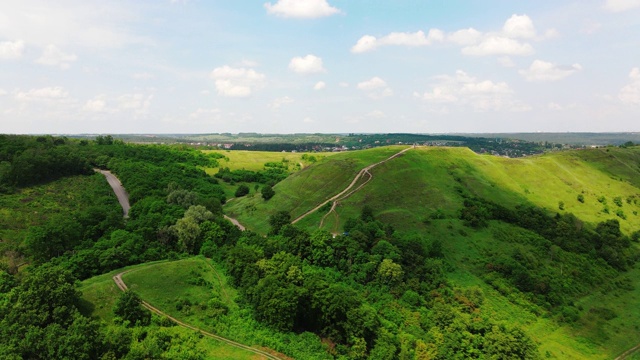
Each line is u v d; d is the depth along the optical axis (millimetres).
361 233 119375
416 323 93875
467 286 112625
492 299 110438
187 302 85312
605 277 135625
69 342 60562
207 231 120000
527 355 85312
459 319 94062
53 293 70000
